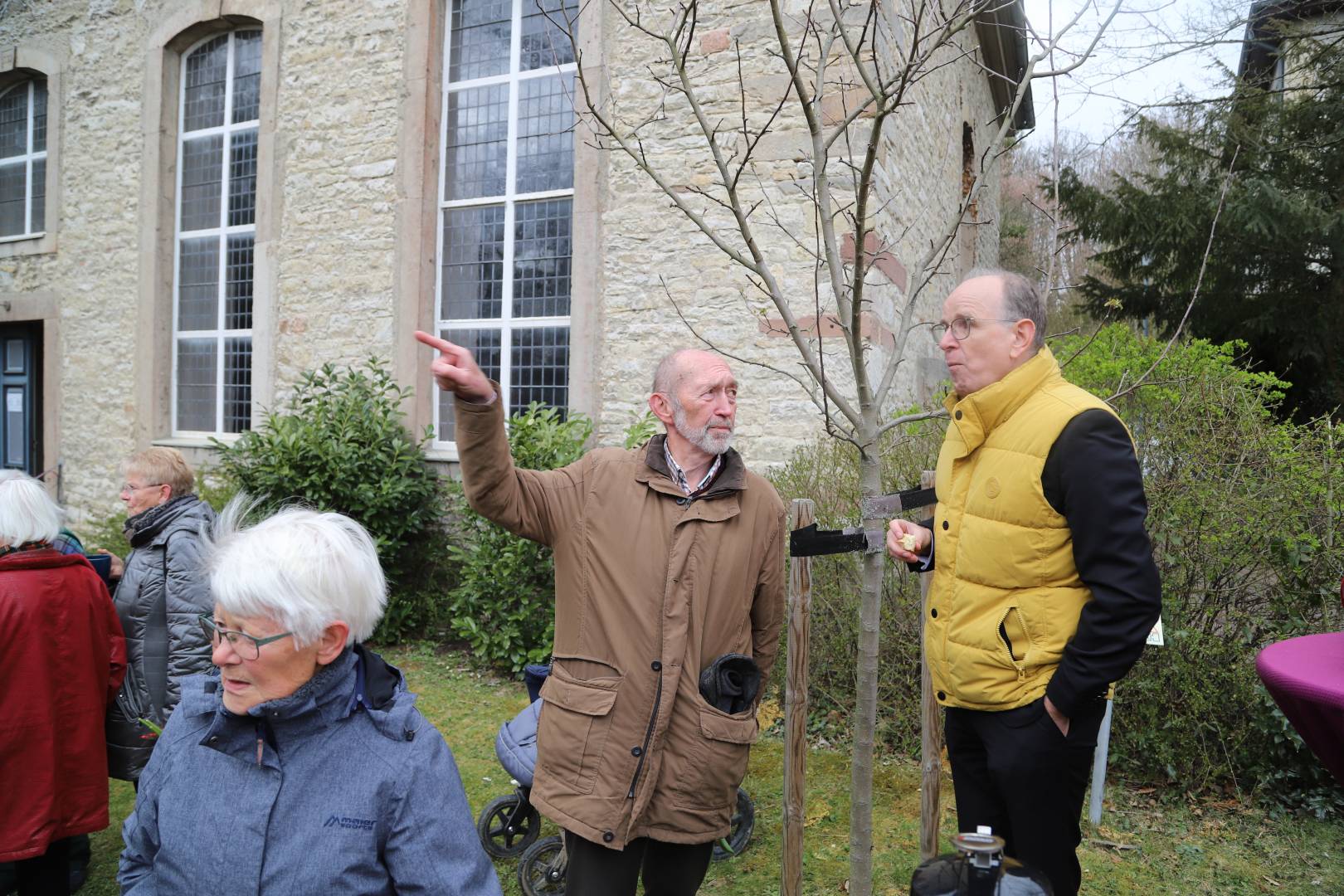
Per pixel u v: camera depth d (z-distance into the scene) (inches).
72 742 102.0
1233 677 143.3
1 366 394.6
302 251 298.2
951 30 96.9
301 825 53.9
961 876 49.5
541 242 270.4
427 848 54.6
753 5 226.7
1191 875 123.9
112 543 281.7
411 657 231.9
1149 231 363.6
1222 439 149.8
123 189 346.9
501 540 215.3
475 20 281.4
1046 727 75.4
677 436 88.0
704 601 83.0
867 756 84.9
